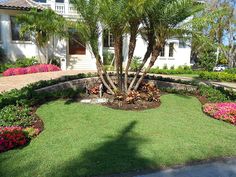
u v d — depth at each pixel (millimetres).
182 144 6012
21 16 17922
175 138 6402
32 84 10812
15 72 16594
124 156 5227
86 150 5477
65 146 5676
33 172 4578
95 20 9344
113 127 7012
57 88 10953
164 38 9820
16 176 4457
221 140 6453
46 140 6016
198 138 6488
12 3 20422
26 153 5324
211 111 8867
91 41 9828
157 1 8695
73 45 22609
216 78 19719
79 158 5094
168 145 5898
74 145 5730
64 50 21141
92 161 4980
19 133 5809
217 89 12148
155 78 13891
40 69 17578
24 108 7848
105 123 7340
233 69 22906
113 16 8836
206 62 25547
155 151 5527
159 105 9852
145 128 7043
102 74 11352
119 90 10328
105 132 6617
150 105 9695
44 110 8359
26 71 16953
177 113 8844
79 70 19484
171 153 5480
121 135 6457
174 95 11695
